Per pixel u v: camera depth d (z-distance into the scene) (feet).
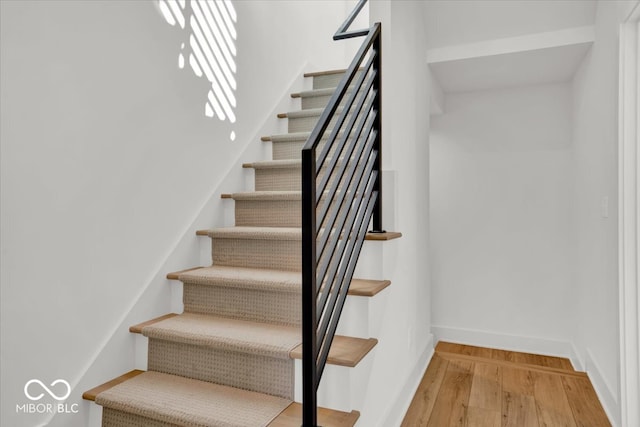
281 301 5.66
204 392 4.91
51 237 4.67
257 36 9.06
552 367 10.82
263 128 9.18
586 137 9.68
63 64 4.81
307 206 3.81
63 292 4.80
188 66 6.93
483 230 12.64
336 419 4.49
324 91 10.09
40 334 4.55
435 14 9.54
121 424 4.79
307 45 11.56
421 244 9.75
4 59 4.21
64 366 4.79
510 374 9.64
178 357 5.41
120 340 5.47
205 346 5.14
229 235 6.71
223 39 7.87
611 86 7.54
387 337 6.38
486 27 9.46
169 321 5.83
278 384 4.82
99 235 5.26
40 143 4.56
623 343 6.81
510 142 12.32
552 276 11.94
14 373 4.30
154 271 6.12
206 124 7.36
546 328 12.01
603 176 8.13
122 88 5.62
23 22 4.38
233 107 8.16
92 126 5.17
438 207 13.09
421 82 9.52
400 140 7.45
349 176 5.36
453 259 12.96
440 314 13.10
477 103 12.66
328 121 4.26
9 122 4.26
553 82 11.77
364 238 5.81
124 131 5.65
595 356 8.92
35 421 4.48
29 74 4.45
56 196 4.73
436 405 8.07
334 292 4.70
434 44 10.05
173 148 6.57
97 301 5.21
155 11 6.22
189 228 6.84
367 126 6.36
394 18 7.38
